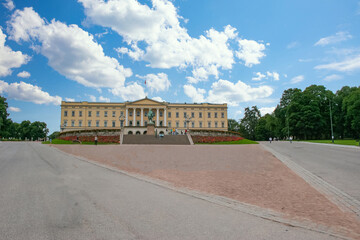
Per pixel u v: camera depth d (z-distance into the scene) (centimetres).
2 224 517
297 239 463
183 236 468
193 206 670
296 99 6619
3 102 7300
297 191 862
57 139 5019
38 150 2645
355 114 5422
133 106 9581
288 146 3359
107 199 729
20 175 1107
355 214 618
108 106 9781
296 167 1420
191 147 2992
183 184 972
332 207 675
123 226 516
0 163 1532
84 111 9656
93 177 1107
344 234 492
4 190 816
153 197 763
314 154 2180
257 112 10550
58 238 452
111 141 4272
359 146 3206
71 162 1636
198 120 10106
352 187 916
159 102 9738
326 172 1246
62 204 669
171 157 1914
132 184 965
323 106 6650
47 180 1003
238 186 939
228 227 519
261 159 1784
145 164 1559
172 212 614
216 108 10219
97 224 525
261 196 793
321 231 505
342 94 6706
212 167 1429
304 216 600
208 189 887
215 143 4553
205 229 505
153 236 467
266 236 475
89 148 2842
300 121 6284
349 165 1481
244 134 10412
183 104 10150
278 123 8000
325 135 6806
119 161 1703
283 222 555
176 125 9988
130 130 7850
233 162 1633
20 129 11406
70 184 939
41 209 622
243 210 641
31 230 488
